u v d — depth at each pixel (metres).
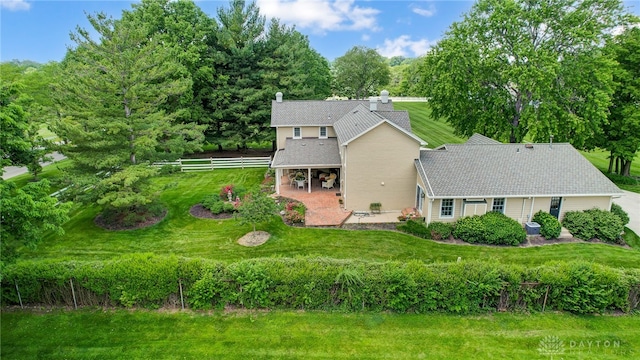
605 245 18.30
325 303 12.62
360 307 12.54
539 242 18.56
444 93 30.53
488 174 20.17
